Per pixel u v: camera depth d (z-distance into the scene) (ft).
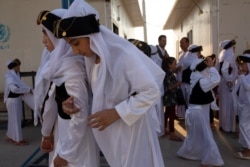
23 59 28.58
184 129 23.84
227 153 17.92
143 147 6.78
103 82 6.14
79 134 6.44
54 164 6.83
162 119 21.45
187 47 25.96
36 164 13.65
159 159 7.14
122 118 6.16
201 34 34.73
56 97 6.82
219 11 27.09
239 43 26.96
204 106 15.57
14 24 28.37
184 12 45.57
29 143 20.92
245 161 16.48
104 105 6.36
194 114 15.67
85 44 6.04
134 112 6.13
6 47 28.55
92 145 6.90
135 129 6.66
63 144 6.61
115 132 6.58
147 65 6.64
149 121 6.96
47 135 7.68
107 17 27.84
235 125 22.52
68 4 12.78
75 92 6.32
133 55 6.25
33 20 28.22
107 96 6.32
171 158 17.02
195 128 15.94
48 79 6.72
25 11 28.22
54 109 7.25
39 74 7.58
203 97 15.34
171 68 21.18
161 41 23.65
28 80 28.53
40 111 7.67
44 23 6.80
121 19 38.19
